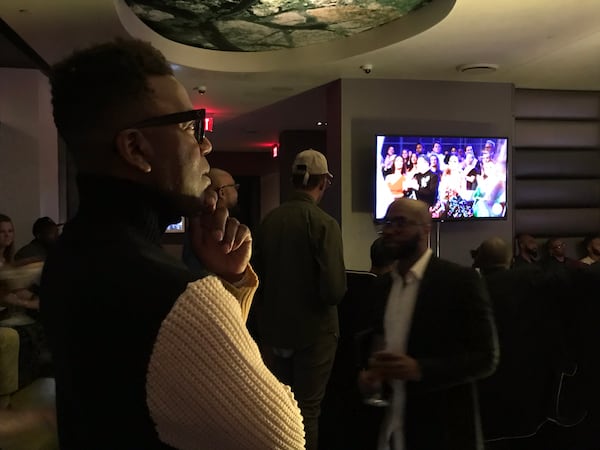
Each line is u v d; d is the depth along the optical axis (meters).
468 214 5.93
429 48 4.88
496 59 5.21
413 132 6.07
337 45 5.33
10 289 1.15
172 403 0.56
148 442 0.58
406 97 6.06
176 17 4.80
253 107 7.79
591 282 2.04
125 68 0.63
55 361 0.68
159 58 0.69
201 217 0.86
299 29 5.07
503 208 6.03
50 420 1.37
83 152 0.65
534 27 4.24
